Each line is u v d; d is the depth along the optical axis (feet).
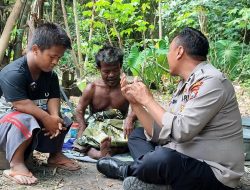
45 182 10.21
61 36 9.71
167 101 23.58
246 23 28.58
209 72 8.23
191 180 8.25
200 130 8.08
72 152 12.49
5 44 15.98
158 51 23.63
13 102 10.07
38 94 10.71
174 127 8.00
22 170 10.11
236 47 27.40
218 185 8.23
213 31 31.09
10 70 10.09
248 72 28.43
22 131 9.91
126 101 12.94
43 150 10.87
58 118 10.28
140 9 34.58
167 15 31.19
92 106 13.06
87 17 31.78
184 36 8.48
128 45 30.71
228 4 31.12
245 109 22.18
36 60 10.00
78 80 21.49
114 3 24.71
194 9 27.73
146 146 10.91
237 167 8.34
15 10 16.03
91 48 25.77
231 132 8.26
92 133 12.28
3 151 10.61
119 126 12.50
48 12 24.50
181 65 8.59
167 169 8.30
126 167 9.63
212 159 8.27
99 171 10.84
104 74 12.52
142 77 23.88
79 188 9.96
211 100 7.97
